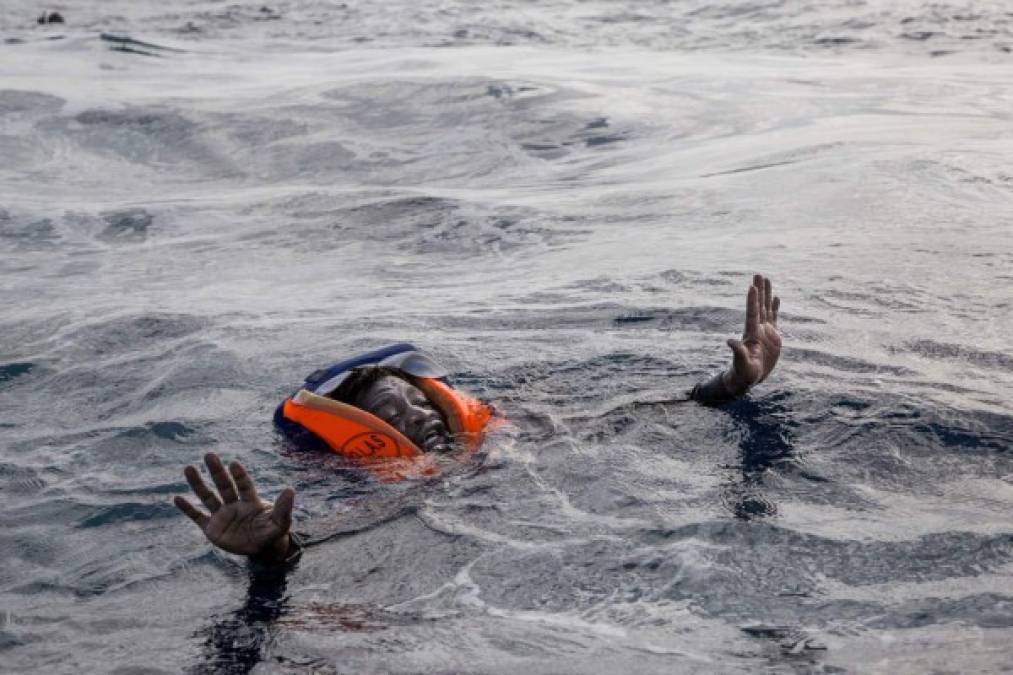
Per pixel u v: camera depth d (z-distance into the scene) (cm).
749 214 938
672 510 443
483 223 1005
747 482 466
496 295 770
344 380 548
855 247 805
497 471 490
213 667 352
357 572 411
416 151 1334
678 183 1084
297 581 407
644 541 417
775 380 566
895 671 315
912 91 1491
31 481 525
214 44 2123
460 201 1087
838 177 1016
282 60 1920
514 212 1032
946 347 604
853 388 551
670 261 812
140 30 2294
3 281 913
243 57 1967
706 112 1420
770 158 1141
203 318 765
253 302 806
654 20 2306
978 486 450
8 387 661
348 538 438
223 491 401
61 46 2027
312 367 655
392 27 2298
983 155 1056
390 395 529
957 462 473
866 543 402
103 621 390
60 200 1182
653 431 521
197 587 412
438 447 515
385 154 1328
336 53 1989
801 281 732
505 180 1191
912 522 419
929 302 677
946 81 1560
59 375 674
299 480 504
